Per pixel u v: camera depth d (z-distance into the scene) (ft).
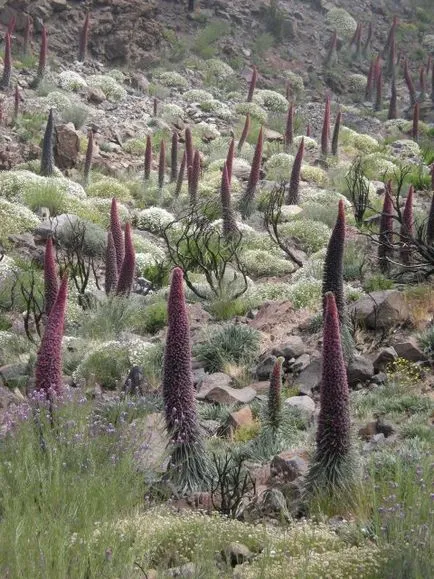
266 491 24.13
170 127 116.78
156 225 78.43
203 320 48.98
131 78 133.08
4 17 133.18
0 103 105.60
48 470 21.81
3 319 48.62
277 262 64.28
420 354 37.22
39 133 98.43
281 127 127.44
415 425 29.58
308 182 97.19
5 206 67.51
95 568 17.29
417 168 101.14
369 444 28.94
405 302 42.16
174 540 20.21
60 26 137.69
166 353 26.37
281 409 30.27
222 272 52.75
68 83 120.16
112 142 106.83
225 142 112.06
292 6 182.50
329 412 24.35
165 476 25.85
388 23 194.49
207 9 167.32
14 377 38.81
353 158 114.32
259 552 20.66
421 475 22.57
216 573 18.29
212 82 144.46
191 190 84.28
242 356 41.45
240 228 73.82
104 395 37.37
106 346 41.37
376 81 161.99
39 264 61.52
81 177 91.20
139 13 144.25
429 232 52.90
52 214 75.41
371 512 22.53
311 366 37.96
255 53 161.68
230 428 32.58
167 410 26.32
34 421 24.71
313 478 24.32
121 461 23.27
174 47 151.12
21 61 126.62
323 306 38.14
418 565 17.98
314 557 18.99
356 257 58.65
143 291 57.82
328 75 163.94
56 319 26.37
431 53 188.34
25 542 17.74
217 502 24.52
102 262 65.51
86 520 19.22
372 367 36.94
